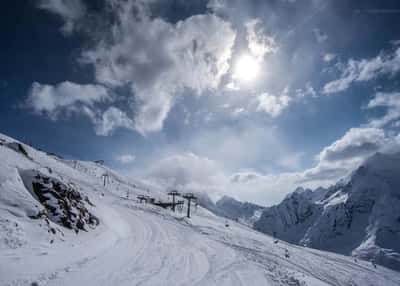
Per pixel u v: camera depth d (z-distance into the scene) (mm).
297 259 28906
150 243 19156
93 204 26266
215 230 34281
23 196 13922
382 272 54938
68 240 14383
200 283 11484
